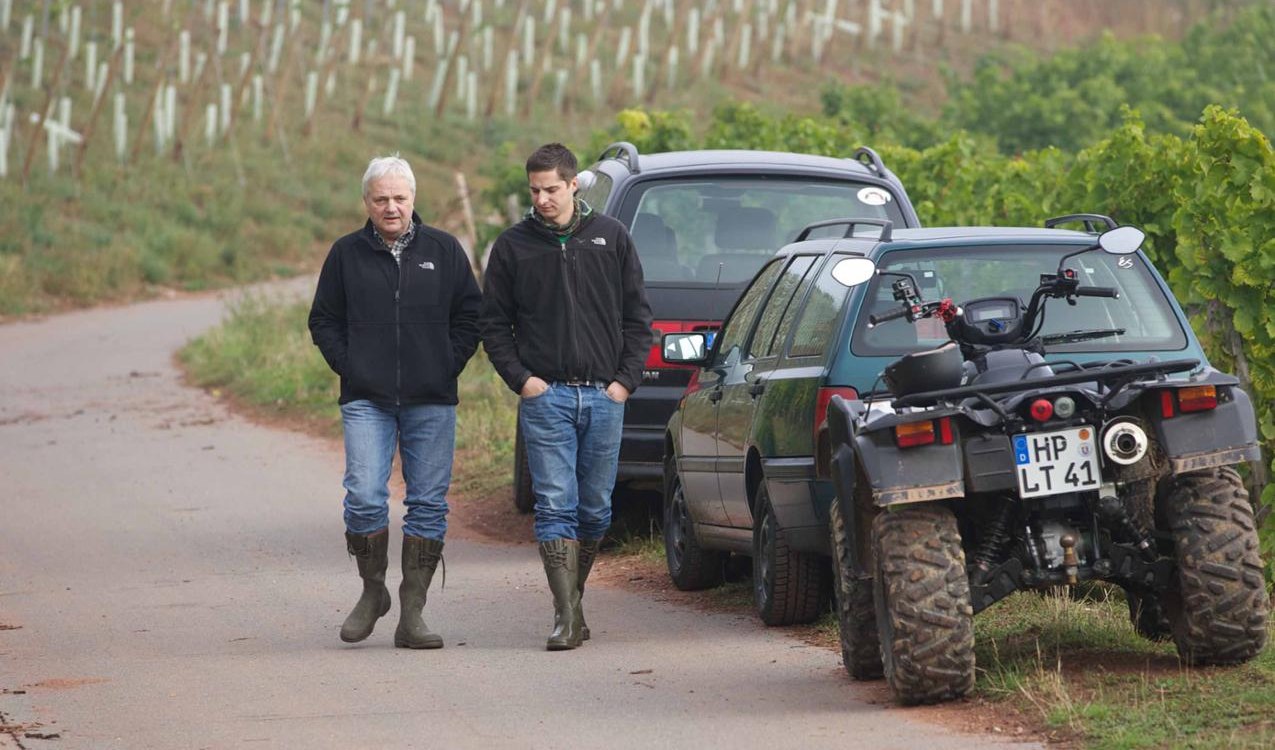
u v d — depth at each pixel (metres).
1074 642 25.92
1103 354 26.64
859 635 25.12
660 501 46.03
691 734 22.62
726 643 29.28
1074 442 23.16
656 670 27.12
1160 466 23.58
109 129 189.38
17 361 102.38
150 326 123.56
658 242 39.44
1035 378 23.11
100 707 25.77
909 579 22.92
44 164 173.62
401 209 29.61
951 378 23.11
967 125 120.31
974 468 23.05
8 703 26.19
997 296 26.83
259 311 110.25
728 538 33.28
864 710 23.53
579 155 82.38
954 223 55.69
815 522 28.03
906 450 22.67
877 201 32.41
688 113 88.31
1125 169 39.34
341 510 50.34
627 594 35.50
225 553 43.03
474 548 43.16
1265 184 31.42
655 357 38.62
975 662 25.30
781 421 28.56
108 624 33.56
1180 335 27.11
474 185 188.88
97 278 144.62
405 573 30.23
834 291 28.70
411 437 30.14
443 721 24.05
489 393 67.19
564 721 23.78
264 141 196.62
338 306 30.14
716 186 40.06
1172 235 38.56
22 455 65.06
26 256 145.50
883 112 112.69
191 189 175.75
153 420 75.44
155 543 44.91
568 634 29.22
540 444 29.25
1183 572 23.27
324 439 67.81
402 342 29.70
